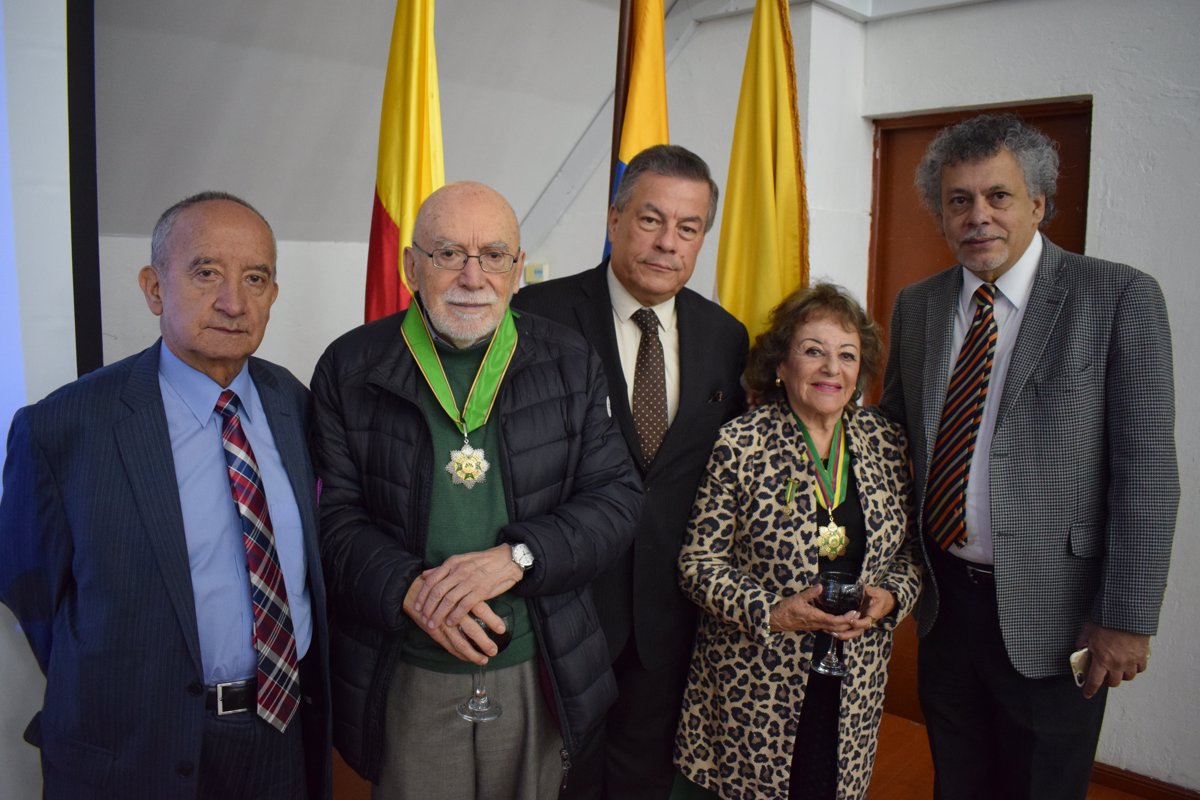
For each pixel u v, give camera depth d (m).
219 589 1.46
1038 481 1.83
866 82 3.32
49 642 1.46
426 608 1.52
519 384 1.71
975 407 1.91
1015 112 3.06
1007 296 1.91
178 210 1.45
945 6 3.05
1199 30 2.58
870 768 1.96
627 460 1.82
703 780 2.00
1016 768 1.94
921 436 2.00
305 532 1.56
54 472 1.38
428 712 1.65
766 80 2.38
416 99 2.30
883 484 1.98
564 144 3.55
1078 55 2.81
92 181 1.71
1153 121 2.68
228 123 2.59
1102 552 1.85
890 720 3.31
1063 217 3.04
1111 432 1.80
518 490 1.66
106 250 2.66
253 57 2.45
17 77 1.60
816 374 1.91
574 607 1.72
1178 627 2.72
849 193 3.34
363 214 3.28
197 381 1.48
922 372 2.03
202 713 1.42
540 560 1.57
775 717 1.88
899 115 3.31
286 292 3.18
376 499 1.66
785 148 2.37
